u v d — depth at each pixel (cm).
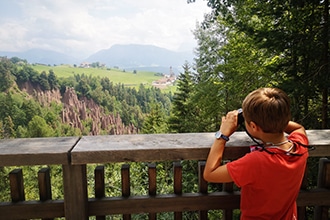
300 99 714
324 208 165
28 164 134
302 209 165
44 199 152
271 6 729
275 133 113
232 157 141
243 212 124
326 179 164
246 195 120
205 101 1470
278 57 795
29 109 9050
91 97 11825
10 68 11625
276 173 109
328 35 628
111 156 136
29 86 11762
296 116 727
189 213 467
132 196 157
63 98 11744
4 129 7706
